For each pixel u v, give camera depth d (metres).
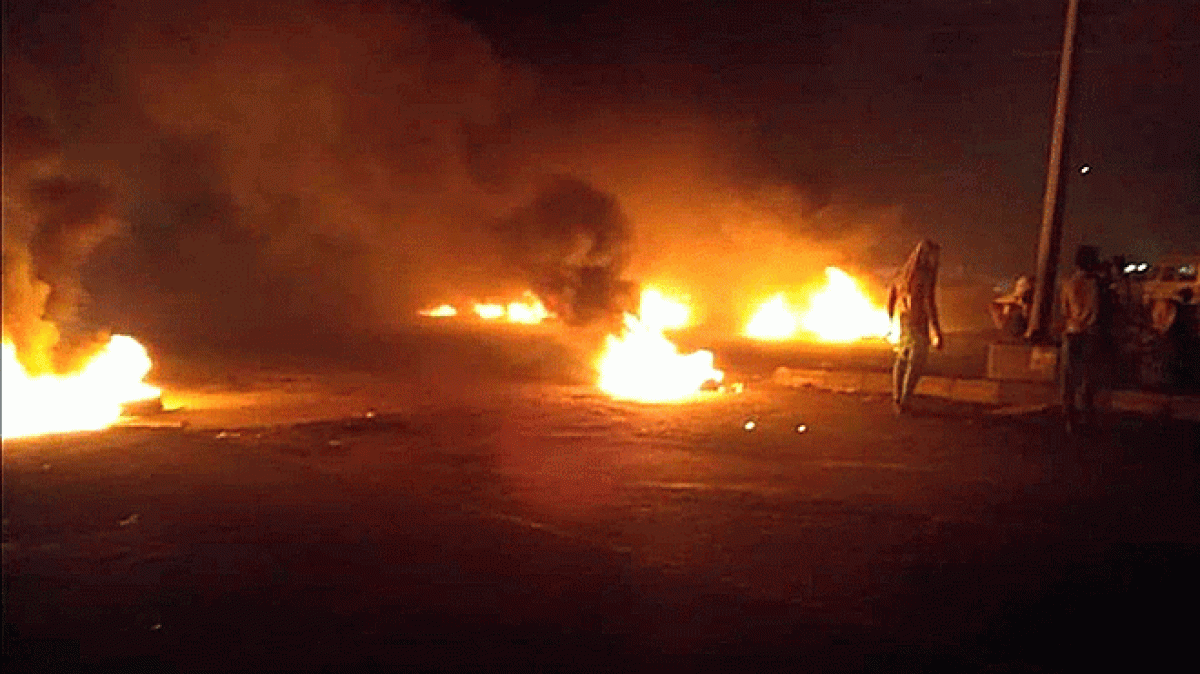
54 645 5.84
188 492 9.34
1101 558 8.14
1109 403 16.11
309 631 6.14
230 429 12.70
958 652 6.10
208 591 6.79
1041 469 11.65
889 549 8.25
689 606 6.77
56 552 7.52
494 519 8.80
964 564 7.91
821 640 6.22
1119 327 17.66
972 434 13.92
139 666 5.58
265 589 6.87
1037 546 8.45
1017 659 6.02
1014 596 7.18
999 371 17.39
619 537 8.38
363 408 15.09
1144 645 6.29
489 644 6.02
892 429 14.22
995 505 9.84
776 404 16.45
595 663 5.77
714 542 8.30
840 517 9.23
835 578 7.46
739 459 11.81
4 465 10.09
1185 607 7.00
